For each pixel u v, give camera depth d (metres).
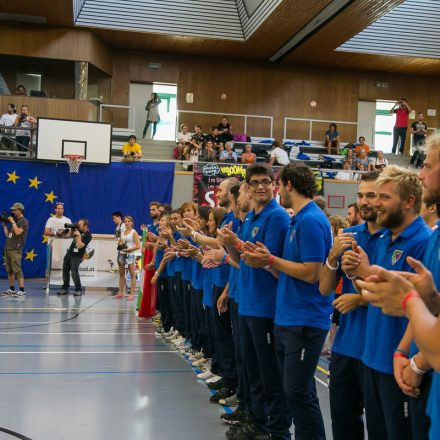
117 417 5.33
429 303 2.06
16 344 8.45
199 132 20.86
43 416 5.29
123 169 17.61
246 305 4.43
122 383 6.52
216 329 5.91
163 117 23.95
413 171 3.09
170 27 21.25
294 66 24.52
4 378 6.58
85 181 17.39
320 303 3.92
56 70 22.62
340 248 3.38
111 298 13.97
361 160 20.75
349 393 3.38
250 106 24.30
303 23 19.16
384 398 2.99
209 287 6.43
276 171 18.73
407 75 25.20
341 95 24.83
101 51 22.44
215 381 6.43
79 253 14.11
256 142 22.11
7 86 22.39
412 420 2.79
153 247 10.11
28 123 17.88
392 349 2.97
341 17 18.55
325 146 22.66
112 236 15.43
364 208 3.39
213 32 21.39
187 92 23.97
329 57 23.20
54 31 21.12
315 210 4.01
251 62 24.33
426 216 3.95
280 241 4.34
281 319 3.96
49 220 15.08
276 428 4.35
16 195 16.97
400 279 1.92
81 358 7.71
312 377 3.88
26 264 17.08
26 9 19.50
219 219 6.47
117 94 23.56
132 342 8.87
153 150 21.47
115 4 20.81
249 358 4.58
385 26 22.16
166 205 10.55
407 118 22.30
